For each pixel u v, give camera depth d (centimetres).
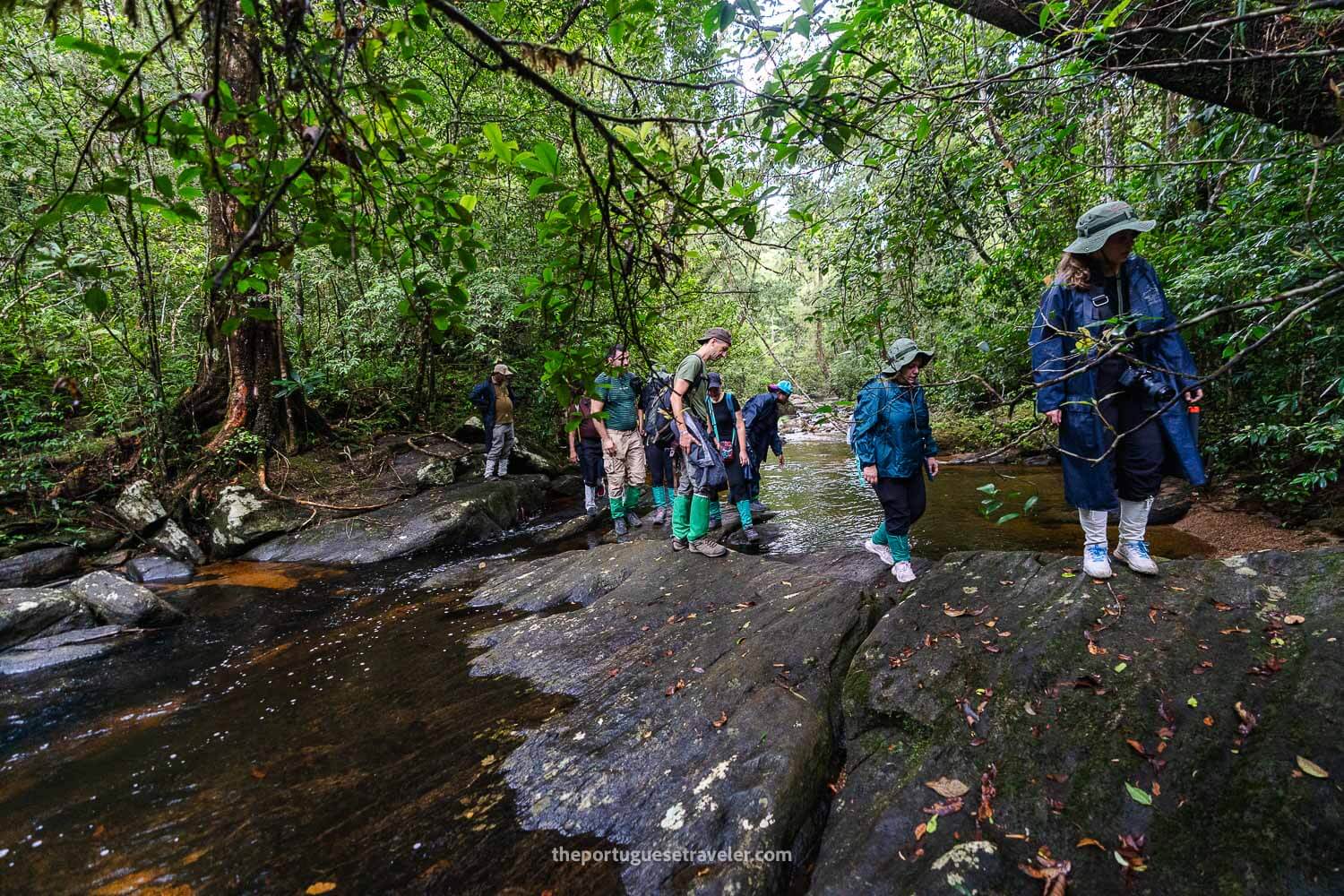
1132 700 223
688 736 252
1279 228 326
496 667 341
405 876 201
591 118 117
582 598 438
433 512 673
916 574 393
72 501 628
